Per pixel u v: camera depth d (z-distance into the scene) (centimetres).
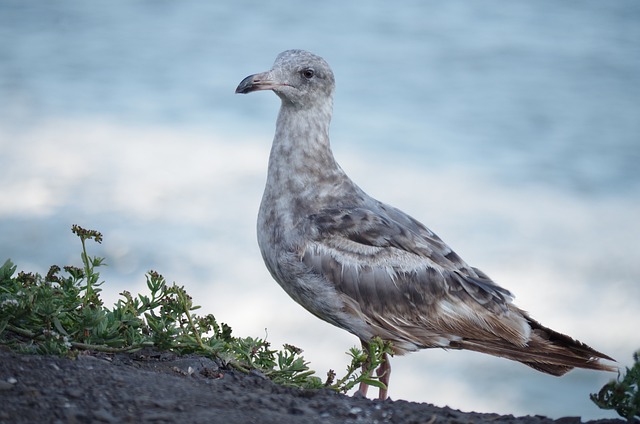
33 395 598
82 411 583
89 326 724
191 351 759
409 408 664
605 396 720
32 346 688
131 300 775
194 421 586
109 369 662
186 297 774
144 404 605
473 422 644
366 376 743
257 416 606
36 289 727
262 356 770
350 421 629
